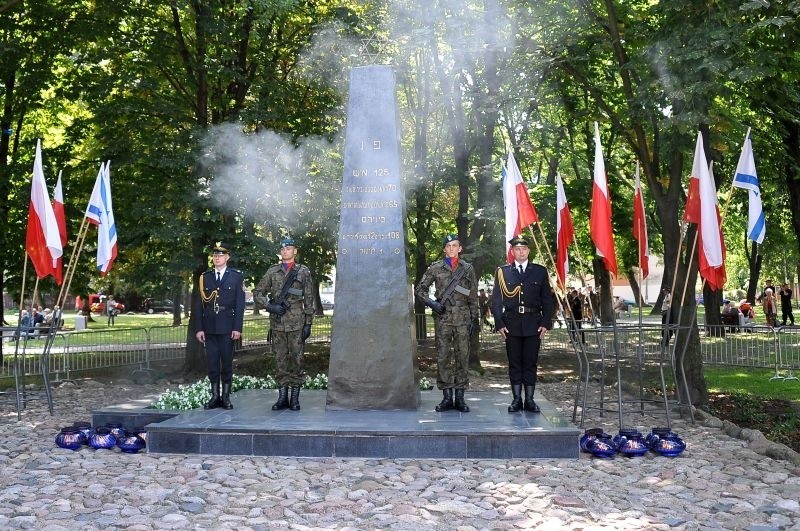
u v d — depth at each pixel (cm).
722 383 1444
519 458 790
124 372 1655
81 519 581
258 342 1933
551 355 2027
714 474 729
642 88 1134
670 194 1270
